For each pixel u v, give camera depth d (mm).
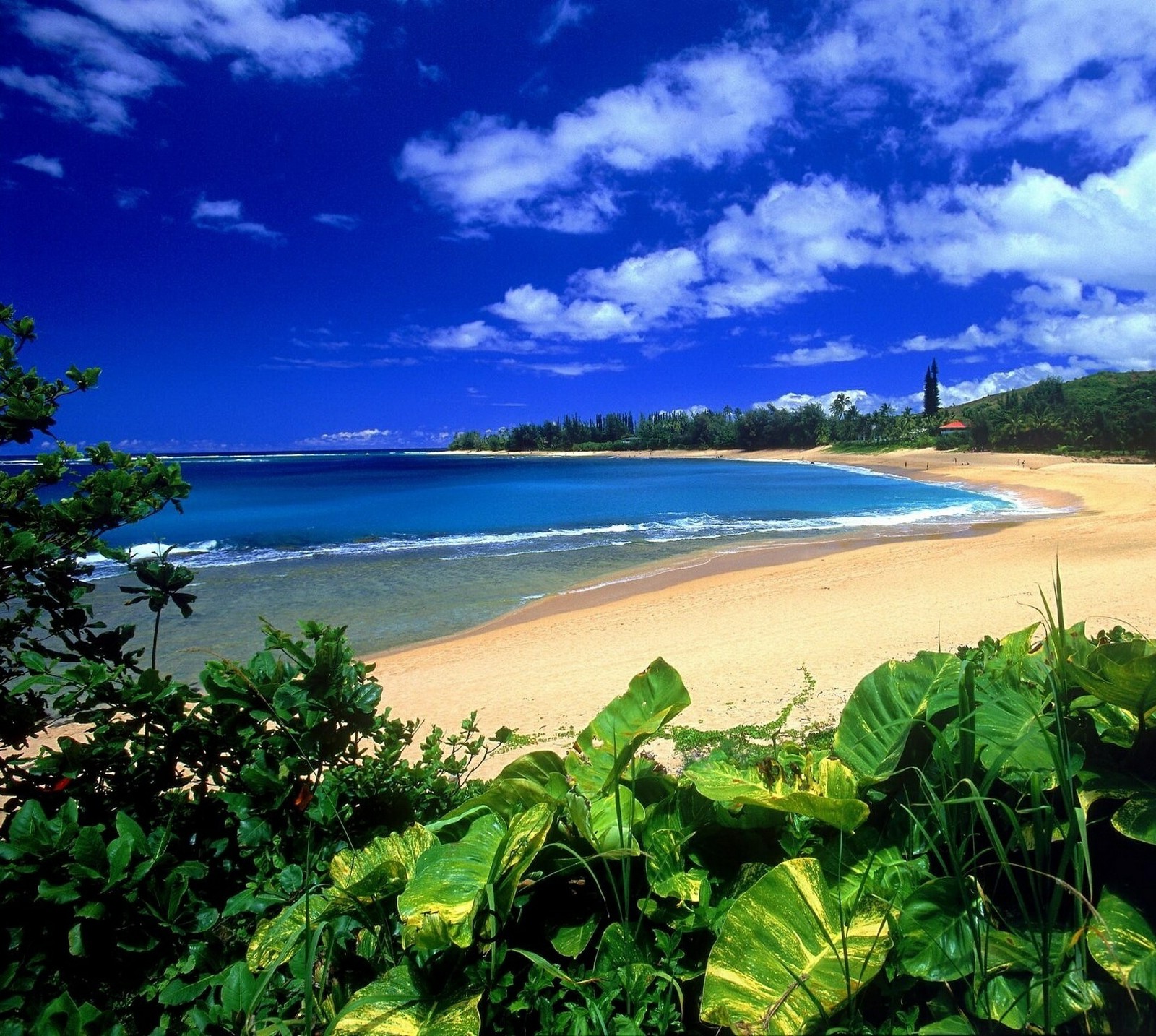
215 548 25344
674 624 12539
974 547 20375
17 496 2729
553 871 1969
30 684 2305
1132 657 1972
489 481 69875
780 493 49156
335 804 2396
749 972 1578
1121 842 1845
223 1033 1827
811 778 2125
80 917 2008
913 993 1649
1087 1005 1477
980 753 1946
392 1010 1655
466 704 8109
